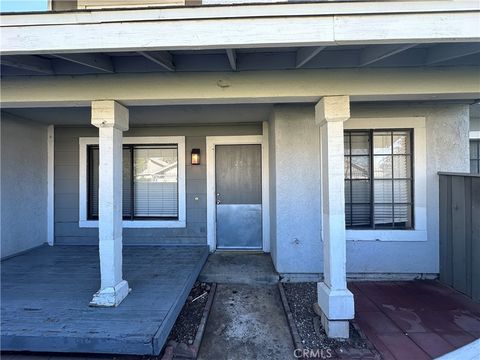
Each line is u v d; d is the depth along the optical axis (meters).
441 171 4.41
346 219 4.59
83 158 5.79
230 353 2.79
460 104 4.42
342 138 3.04
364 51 2.89
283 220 4.39
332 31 2.28
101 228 3.16
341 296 2.94
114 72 3.10
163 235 5.69
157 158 5.83
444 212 4.29
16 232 5.16
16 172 5.16
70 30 2.36
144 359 2.61
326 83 3.03
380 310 3.51
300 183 4.38
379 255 4.44
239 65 3.06
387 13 2.25
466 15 2.22
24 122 5.30
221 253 5.55
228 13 2.34
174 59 3.06
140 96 3.11
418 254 4.42
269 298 3.92
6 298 3.34
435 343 2.86
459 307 3.57
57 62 3.07
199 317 3.39
